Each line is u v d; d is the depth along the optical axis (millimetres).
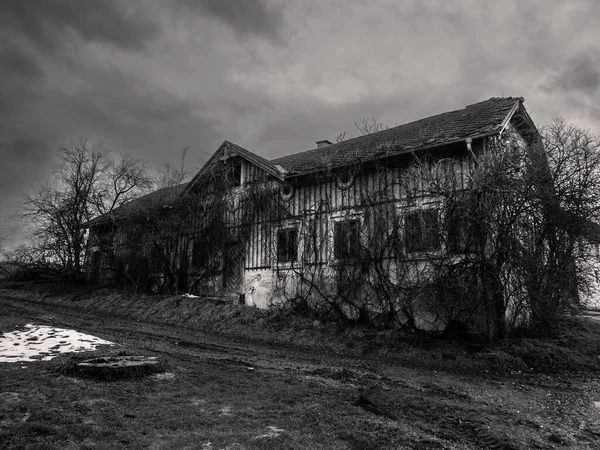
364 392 6246
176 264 19344
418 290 11031
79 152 23109
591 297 10367
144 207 19609
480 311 10203
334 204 14375
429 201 11781
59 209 22375
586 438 5082
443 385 7449
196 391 5625
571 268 10180
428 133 13680
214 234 18266
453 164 11758
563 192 10102
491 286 10000
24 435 3742
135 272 20047
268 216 16453
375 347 10570
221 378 6516
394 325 12141
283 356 9695
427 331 11438
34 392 4938
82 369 5930
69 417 4258
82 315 15281
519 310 10242
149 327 13250
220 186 18500
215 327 13344
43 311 15648
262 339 11867
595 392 7141
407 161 12844
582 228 9930
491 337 10000
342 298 13367
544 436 5090
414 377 8031
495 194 9875
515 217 9766
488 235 9953
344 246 13648
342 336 11641
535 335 10406
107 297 18344
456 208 10406
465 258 10086
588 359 9188
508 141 12086
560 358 9016
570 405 6414
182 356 8523
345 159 14172
